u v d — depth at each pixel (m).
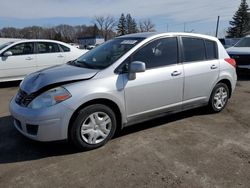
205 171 3.17
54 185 2.93
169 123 4.76
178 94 4.50
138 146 3.83
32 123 3.40
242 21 61.59
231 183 2.93
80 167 3.29
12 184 2.95
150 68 4.16
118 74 3.83
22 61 8.26
